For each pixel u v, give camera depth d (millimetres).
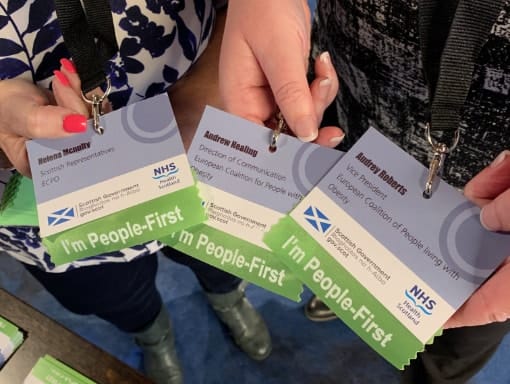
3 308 956
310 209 538
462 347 1025
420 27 494
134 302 1286
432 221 510
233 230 553
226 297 1499
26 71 715
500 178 503
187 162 560
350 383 1528
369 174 531
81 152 579
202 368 1584
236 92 625
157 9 743
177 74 833
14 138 690
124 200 560
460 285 498
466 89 486
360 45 719
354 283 523
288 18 585
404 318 509
